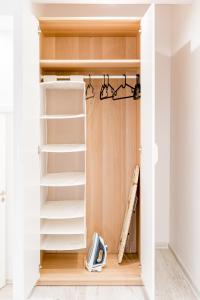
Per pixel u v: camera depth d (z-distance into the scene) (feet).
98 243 9.71
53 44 11.03
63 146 9.99
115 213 11.10
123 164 11.08
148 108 8.27
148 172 8.31
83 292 8.77
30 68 8.43
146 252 8.55
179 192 10.82
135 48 11.03
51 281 9.14
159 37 12.11
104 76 10.12
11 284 9.86
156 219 12.23
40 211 9.53
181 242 10.55
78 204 10.54
